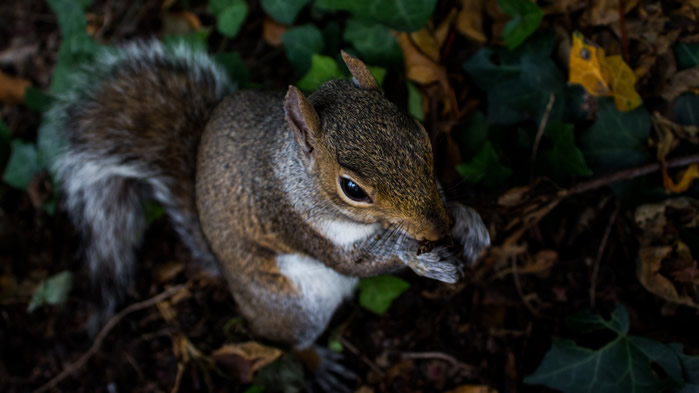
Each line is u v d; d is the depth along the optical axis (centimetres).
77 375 71
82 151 69
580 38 64
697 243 63
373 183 58
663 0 64
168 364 70
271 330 67
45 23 76
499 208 65
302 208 61
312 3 71
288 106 59
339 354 68
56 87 72
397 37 68
